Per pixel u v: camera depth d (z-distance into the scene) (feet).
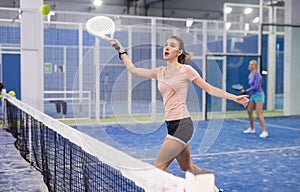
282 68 43.01
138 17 32.50
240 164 17.79
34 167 16.58
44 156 14.47
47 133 14.57
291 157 19.49
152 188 5.15
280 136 26.30
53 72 38.60
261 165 17.63
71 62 38.45
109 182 9.32
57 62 38.60
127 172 5.97
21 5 30.42
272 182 14.74
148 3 67.26
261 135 25.77
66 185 11.32
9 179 14.87
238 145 22.67
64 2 61.16
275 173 16.16
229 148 21.70
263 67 42.09
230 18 45.52
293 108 39.91
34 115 17.39
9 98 28.25
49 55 38.29
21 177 15.19
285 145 22.86
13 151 20.59
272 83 42.96
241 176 15.58
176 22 38.19
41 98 31.09
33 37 30.68
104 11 64.13
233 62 41.52
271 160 18.74
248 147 22.08
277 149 21.59
